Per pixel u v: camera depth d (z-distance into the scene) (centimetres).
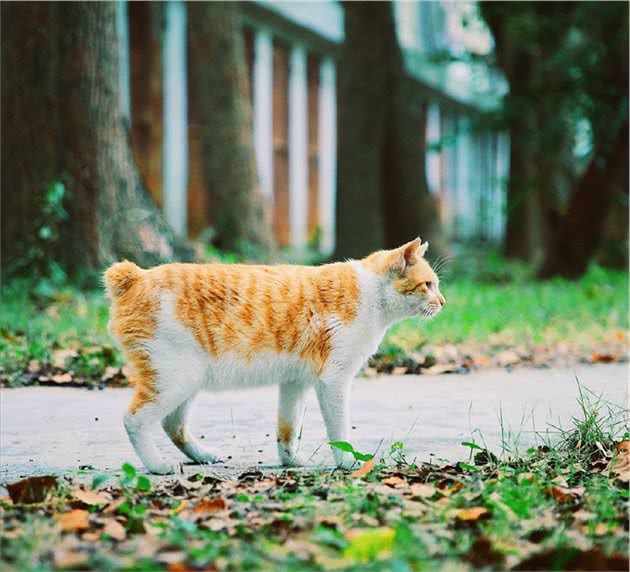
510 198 2731
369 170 2117
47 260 1401
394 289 596
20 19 1412
